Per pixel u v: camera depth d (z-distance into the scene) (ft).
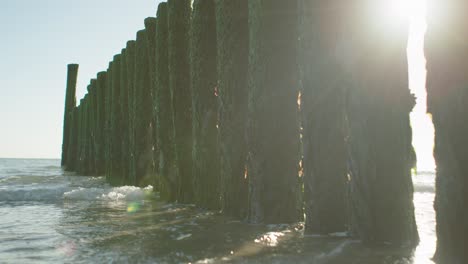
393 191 13.29
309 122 15.33
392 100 13.32
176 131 28.19
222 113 21.12
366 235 13.56
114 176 56.03
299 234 15.53
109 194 36.55
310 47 15.20
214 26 24.12
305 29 15.39
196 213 23.18
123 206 29.14
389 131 13.28
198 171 24.77
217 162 24.18
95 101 78.23
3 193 36.17
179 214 23.27
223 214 21.40
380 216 13.34
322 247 13.26
